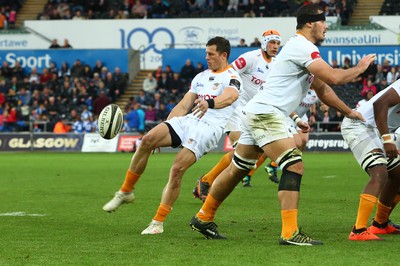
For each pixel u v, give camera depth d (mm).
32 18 90375
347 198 30828
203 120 21156
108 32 83625
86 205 28578
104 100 74750
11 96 78438
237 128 29359
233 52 72125
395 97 19266
